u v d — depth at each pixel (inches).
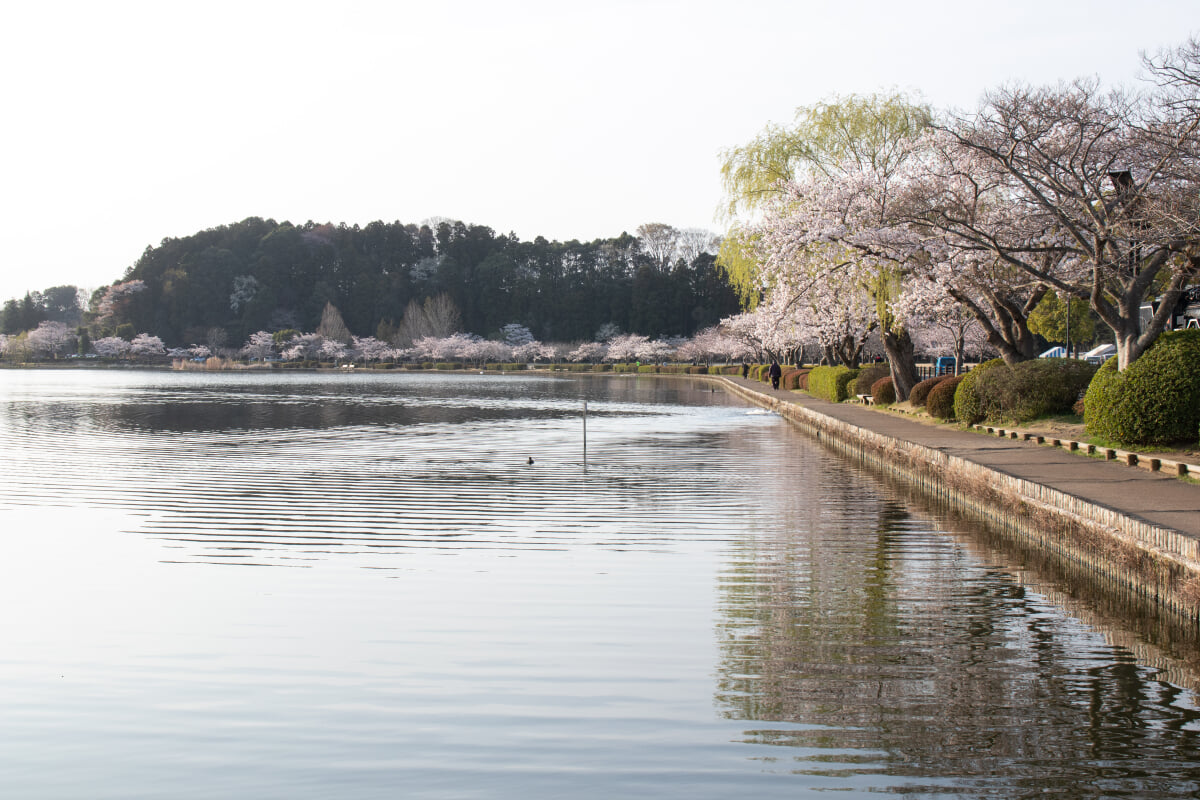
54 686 268.4
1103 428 597.0
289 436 1024.9
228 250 4825.3
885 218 900.6
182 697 259.3
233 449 885.8
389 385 2522.1
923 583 379.9
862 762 217.3
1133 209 661.9
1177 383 561.9
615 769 214.2
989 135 719.1
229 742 230.8
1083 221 716.0
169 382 2652.6
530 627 319.0
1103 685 267.0
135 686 267.9
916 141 1032.2
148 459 800.9
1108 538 372.5
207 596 359.9
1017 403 776.9
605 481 674.2
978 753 222.1
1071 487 450.3
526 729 235.8
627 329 4594.0
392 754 223.1
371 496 602.9
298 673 276.4
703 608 342.3
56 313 6063.0
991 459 573.6
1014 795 202.1
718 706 249.9
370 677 272.2
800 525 504.7
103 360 4397.1
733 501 584.1
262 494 610.9
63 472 715.4
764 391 1802.4
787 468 750.5
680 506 564.7
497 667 279.9
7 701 257.8
